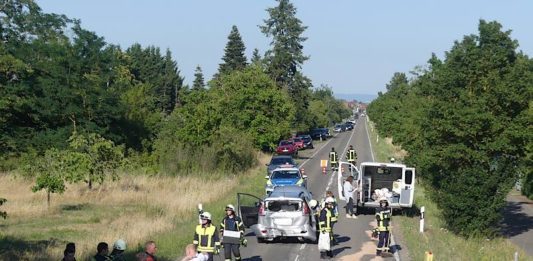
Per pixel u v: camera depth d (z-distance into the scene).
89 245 16.67
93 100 49.81
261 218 18.20
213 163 36.47
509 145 22.36
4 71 46.00
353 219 23.42
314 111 101.94
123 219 22.06
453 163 23.78
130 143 53.94
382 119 73.31
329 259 16.17
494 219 21.25
